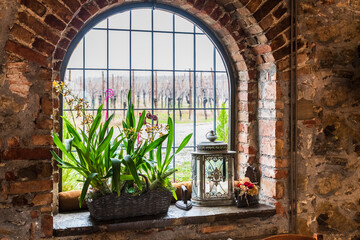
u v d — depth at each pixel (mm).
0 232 2146
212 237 2623
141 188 2277
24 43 2135
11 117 2150
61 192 2627
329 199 2846
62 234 2254
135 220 2398
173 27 3035
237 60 2973
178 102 3057
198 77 3100
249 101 2928
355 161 2898
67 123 2324
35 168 2201
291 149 2736
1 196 2145
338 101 2848
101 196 2357
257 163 2961
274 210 2711
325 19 2791
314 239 2021
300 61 2738
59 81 2564
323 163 2824
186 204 2645
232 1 2609
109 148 2361
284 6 2662
